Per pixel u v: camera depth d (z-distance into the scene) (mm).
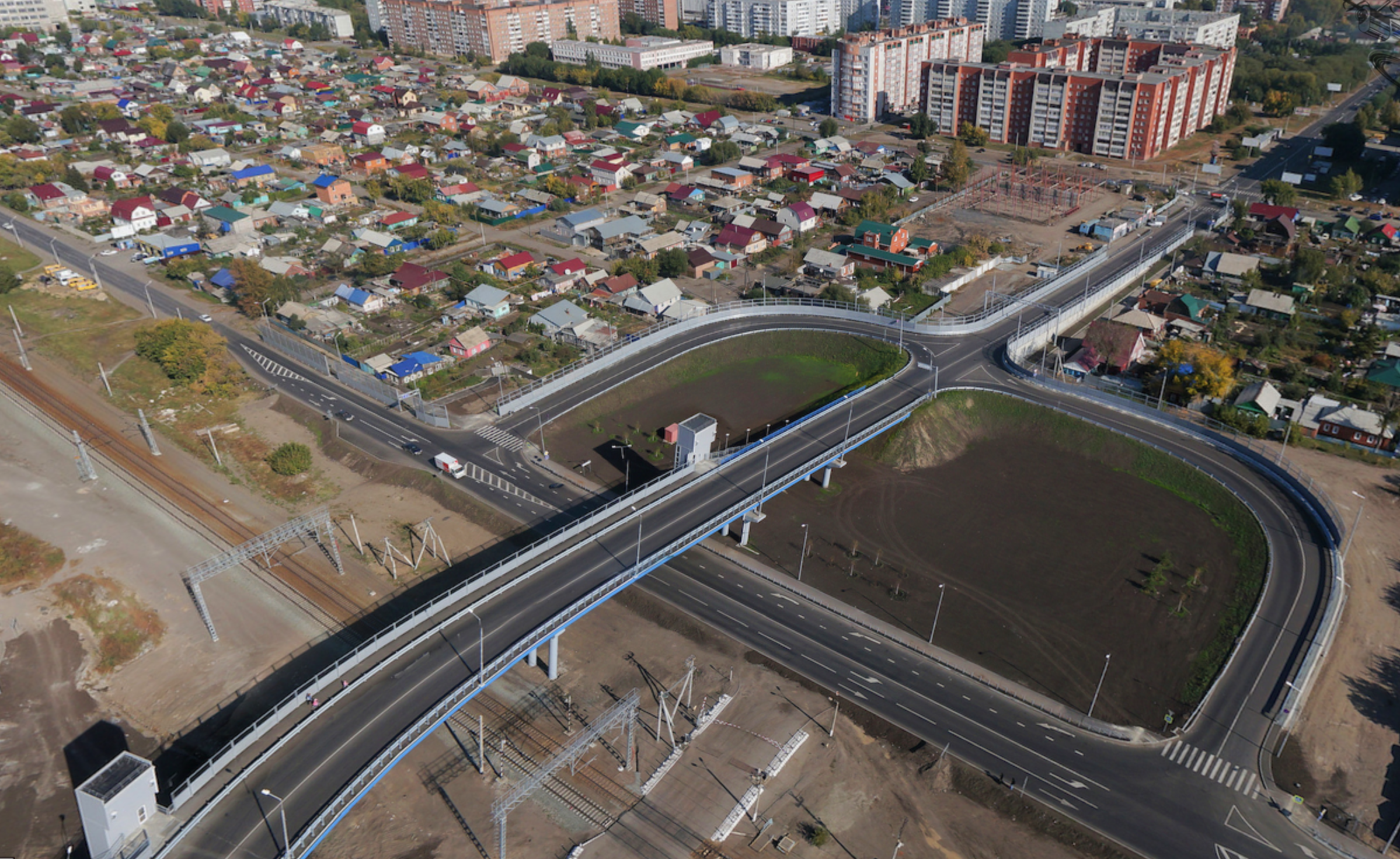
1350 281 191375
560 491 126938
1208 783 85625
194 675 97812
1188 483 128500
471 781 86750
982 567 115062
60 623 105188
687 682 93062
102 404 148750
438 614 93812
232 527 120438
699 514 112812
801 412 148125
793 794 85812
